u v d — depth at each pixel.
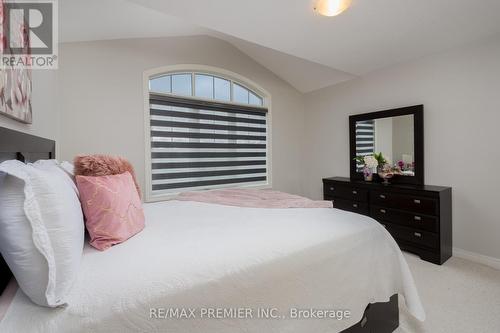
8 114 1.05
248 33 2.22
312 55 2.76
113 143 2.77
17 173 0.70
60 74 2.49
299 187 4.46
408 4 1.87
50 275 0.67
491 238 2.39
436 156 2.76
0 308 0.68
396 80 3.08
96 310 0.68
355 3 1.83
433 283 2.05
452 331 1.50
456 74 2.58
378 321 1.42
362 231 1.37
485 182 2.41
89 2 1.91
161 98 3.11
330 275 1.17
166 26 2.75
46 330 0.62
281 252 1.07
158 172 3.15
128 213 1.21
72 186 1.08
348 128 3.73
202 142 3.50
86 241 1.11
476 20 2.10
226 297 0.87
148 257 0.95
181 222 1.50
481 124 2.42
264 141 4.14
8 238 0.67
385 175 3.11
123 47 2.82
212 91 3.60
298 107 4.41
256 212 1.76
